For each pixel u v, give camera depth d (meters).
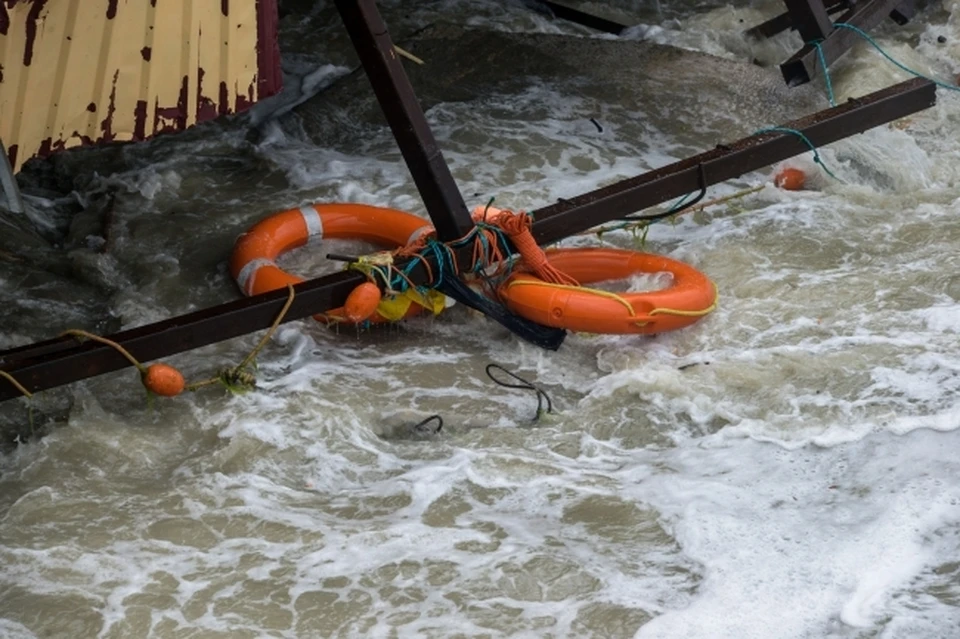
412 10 28.45
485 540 12.30
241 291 16.86
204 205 20.30
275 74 14.48
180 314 17.19
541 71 24.59
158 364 14.39
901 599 11.09
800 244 18.09
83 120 13.49
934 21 27.09
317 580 11.80
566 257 16.70
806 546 11.90
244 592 11.68
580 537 12.31
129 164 21.55
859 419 13.87
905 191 20.03
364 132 22.91
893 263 17.44
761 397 14.49
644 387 14.66
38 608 11.49
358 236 18.19
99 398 15.02
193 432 14.38
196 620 11.33
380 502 13.02
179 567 12.05
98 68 13.31
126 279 18.08
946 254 17.53
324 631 11.19
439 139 22.17
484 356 15.98
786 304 16.45
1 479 13.54
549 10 28.55
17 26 12.65
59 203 20.58
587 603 11.37
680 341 15.84
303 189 20.72
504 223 15.96
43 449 13.93
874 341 15.43
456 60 24.84
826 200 19.39
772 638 10.77
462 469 13.45
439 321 16.64
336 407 14.54
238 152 22.17
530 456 13.69
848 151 20.58
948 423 13.58
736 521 12.32
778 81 24.09
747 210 19.33
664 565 11.84
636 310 15.41
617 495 12.91
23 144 13.26
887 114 19.02
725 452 13.58
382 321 16.09
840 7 25.23
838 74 24.08
